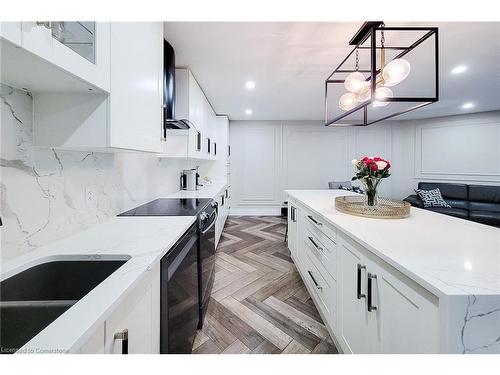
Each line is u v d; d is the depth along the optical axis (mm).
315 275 1951
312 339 1645
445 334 672
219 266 2865
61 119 985
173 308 1113
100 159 1463
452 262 858
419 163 5594
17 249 929
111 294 656
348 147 5938
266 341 1625
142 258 912
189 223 1458
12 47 588
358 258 1212
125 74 1101
